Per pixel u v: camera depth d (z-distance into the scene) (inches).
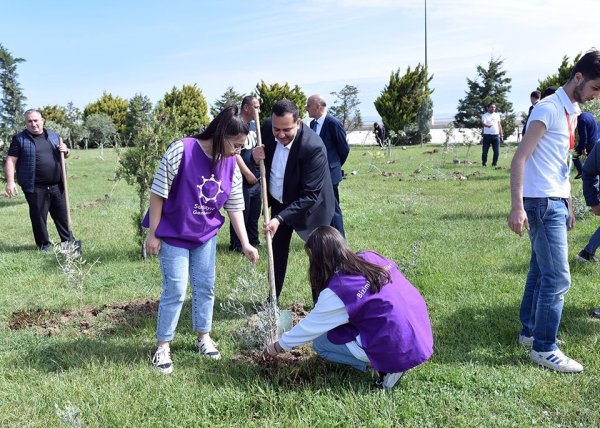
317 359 158.7
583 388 143.1
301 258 276.4
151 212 158.4
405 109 1222.9
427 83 1231.5
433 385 146.8
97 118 1317.7
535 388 143.3
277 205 196.7
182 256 160.2
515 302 205.5
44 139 312.2
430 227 342.0
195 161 155.4
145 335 187.2
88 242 329.1
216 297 223.9
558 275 152.2
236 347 176.9
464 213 382.6
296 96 1216.8
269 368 155.9
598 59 143.9
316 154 182.1
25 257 297.9
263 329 167.2
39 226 317.4
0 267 274.4
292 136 176.2
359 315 141.0
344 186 555.2
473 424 128.6
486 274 239.0
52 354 173.5
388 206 424.5
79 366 163.3
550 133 151.7
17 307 218.1
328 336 147.8
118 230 362.6
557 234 151.8
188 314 206.8
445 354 164.1
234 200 171.8
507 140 1325.0
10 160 309.6
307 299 218.7
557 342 170.6
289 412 135.8
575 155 323.6
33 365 164.4
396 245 298.0
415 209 406.3
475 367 156.2
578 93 149.7
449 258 265.6
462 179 562.9
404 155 896.3
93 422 132.0
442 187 518.9
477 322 188.4
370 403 136.0
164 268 160.7
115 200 504.1
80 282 220.7
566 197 154.4
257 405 139.9
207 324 171.9
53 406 139.3
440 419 131.0
